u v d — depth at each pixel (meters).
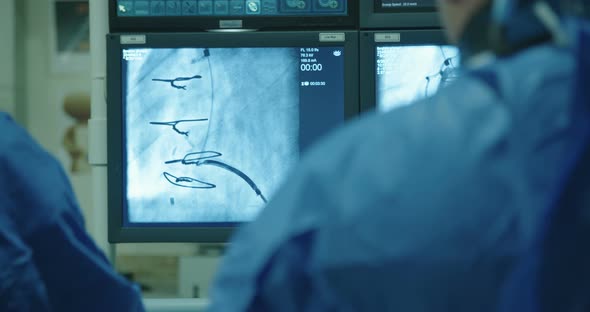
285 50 2.02
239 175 2.04
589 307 0.60
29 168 1.26
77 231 1.30
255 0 2.04
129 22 2.05
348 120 2.02
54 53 4.43
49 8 4.41
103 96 2.11
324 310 0.64
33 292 1.22
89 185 4.46
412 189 0.61
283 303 0.65
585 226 0.60
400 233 0.61
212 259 2.32
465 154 0.62
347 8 2.04
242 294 0.66
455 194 0.61
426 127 0.64
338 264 0.62
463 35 0.73
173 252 3.54
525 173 0.61
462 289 0.60
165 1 2.04
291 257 0.65
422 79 2.02
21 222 1.24
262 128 2.03
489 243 0.60
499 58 0.69
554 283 0.60
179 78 2.03
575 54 0.61
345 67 2.02
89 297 1.32
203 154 2.04
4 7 4.29
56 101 4.44
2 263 1.21
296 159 2.04
